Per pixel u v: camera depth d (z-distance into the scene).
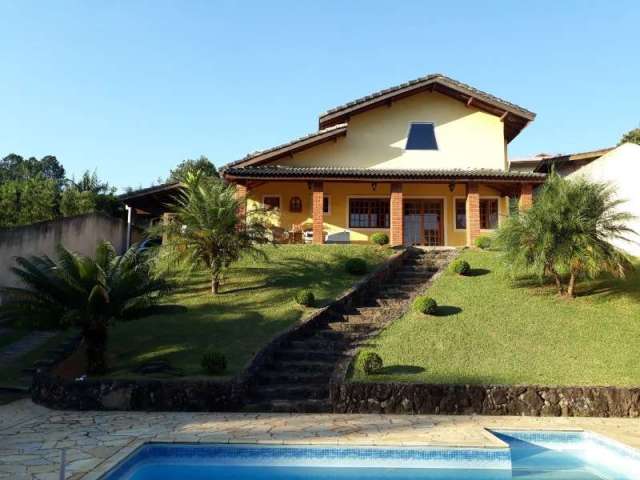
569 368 11.86
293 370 12.47
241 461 8.12
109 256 12.64
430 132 24.94
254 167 22.95
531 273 16.81
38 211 32.22
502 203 25.02
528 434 9.19
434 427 9.33
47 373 11.55
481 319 14.53
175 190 26.41
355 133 24.73
